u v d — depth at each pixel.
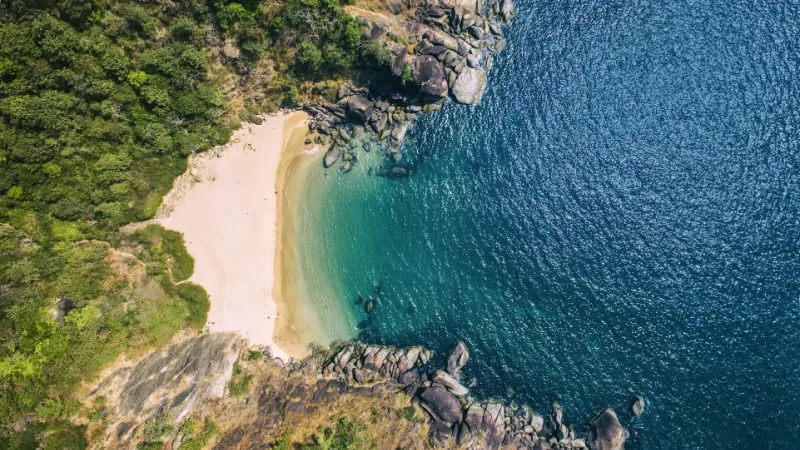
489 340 52.75
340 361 49.81
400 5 50.94
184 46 44.25
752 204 53.88
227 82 48.25
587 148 55.09
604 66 55.19
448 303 53.50
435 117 54.41
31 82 38.28
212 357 46.81
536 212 54.66
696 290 53.12
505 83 55.09
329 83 50.66
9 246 38.69
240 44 46.34
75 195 42.41
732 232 53.69
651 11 55.50
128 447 38.97
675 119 54.56
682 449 50.34
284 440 43.34
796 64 54.41
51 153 40.38
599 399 51.66
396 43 49.44
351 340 52.31
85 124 42.06
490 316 53.31
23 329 37.31
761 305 52.50
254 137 51.50
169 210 48.78
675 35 55.12
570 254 54.22
